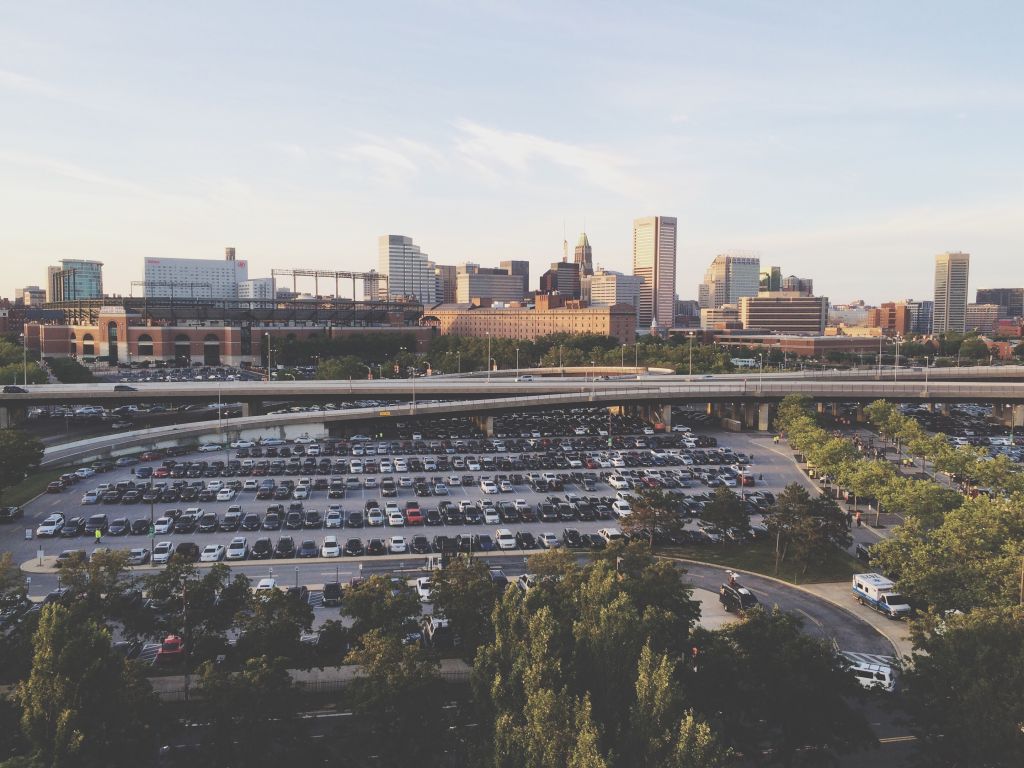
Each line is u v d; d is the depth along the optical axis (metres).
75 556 68.56
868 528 115.88
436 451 171.75
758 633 55.44
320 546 103.75
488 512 116.31
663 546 104.69
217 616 64.06
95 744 46.78
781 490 141.12
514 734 43.47
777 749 53.78
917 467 163.12
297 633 61.44
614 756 41.69
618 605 52.97
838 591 89.56
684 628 60.75
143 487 132.25
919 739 53.16
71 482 135.88
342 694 61.75
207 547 98.50
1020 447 183.75
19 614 63.16
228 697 49.03
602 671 49.06
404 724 50.50
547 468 156.50
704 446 184.38
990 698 46.69
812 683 51.97
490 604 65.62
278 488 129.75
